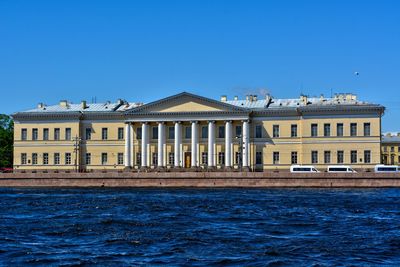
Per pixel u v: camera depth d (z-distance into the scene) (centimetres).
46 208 5788
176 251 3195
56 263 2900
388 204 6219
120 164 12100
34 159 12306
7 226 4231
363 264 2886
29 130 12325
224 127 11644
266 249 3250
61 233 3862
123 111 11925
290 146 11488
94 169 12162
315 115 11306
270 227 4188
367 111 11119
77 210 5531
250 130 11612
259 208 5716
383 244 3425
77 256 3067
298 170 10506
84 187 10350
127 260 2966
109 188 10050
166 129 11844
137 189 9675
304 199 6994
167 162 11819
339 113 11212
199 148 11694
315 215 5031
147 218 4731
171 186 10138
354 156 11156
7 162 14912
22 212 5372
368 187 9462
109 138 12156
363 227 4191
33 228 4106
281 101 12119
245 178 9875
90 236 3738
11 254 3122
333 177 9581
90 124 12238
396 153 18812
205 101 11588
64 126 12219
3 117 15475
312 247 3319
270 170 11525
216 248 3288
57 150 12206
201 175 10044
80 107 12575
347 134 11181
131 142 11912
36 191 9250
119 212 5294
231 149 11531
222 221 4553
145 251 3203
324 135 11262
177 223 4400
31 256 3070
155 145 11862
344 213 5228
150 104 11738
